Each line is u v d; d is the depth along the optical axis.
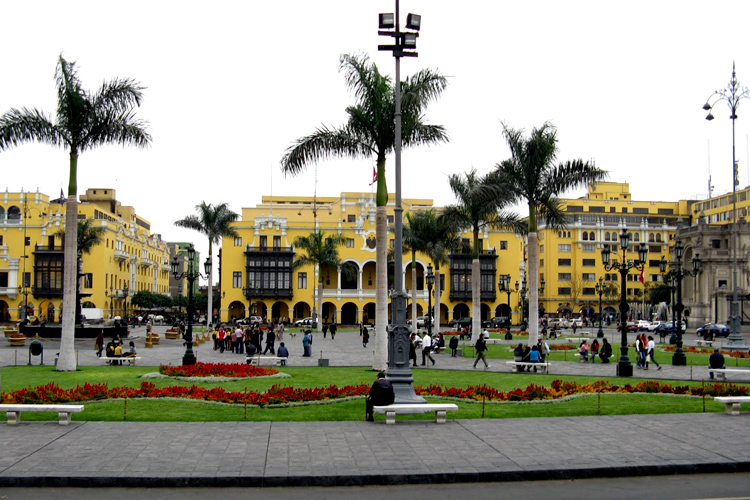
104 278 90.81
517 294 98.00
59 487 10.95
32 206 90.31
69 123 27.23
